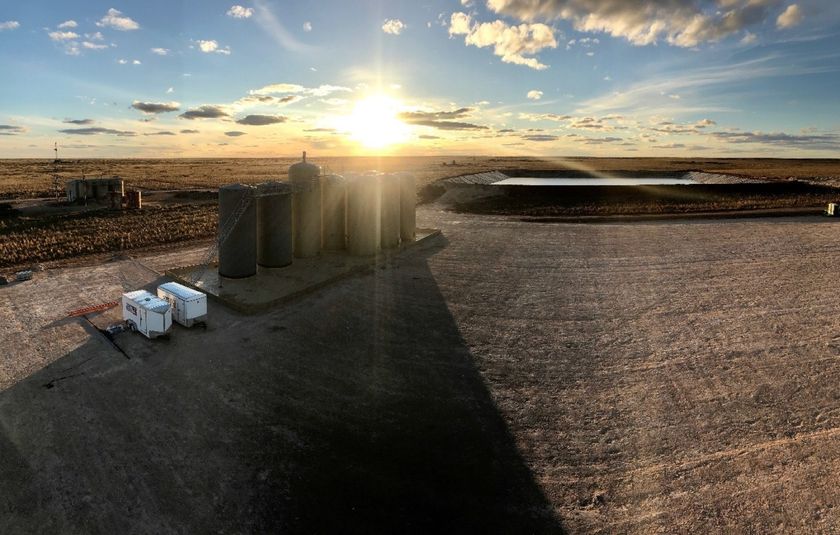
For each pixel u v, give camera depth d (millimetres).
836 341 13680
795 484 8102
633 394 10891
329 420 9500
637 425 9734
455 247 24641
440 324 14461
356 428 9273
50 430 8914
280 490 7664
